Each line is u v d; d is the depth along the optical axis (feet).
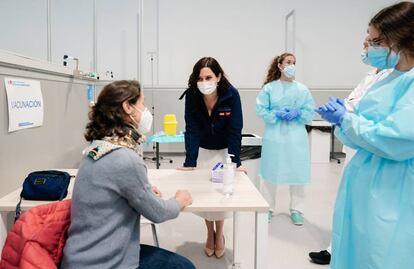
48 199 4.70
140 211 3.74
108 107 3.79
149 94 19.39
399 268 3.55
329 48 19.88
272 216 9.96
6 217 4.68
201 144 7.32
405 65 3.74
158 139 11.67
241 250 6.66
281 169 9.05
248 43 19.74
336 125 4.15
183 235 8.57
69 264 3.52
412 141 3.35
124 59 19.58
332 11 19.58
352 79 19.88
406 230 3.52
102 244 3.54
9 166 5.08
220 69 6.48
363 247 3.83
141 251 4.42
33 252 3.25
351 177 4.18
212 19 19.51
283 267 7.05
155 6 19.24
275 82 9.18
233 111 6.82
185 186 5.41
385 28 3.60
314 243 8.20
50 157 6.51
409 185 3.53
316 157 17.88
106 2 19.13
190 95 6.82
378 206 3.67
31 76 5.69
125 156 3.58
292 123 8.98
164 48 19.58
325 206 10.95
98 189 3.53
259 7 19.49
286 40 19.66
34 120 5.80
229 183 5.05
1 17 18.70
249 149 9.95
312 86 19.88
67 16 18.95
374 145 3.59
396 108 3.51
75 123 7.90
